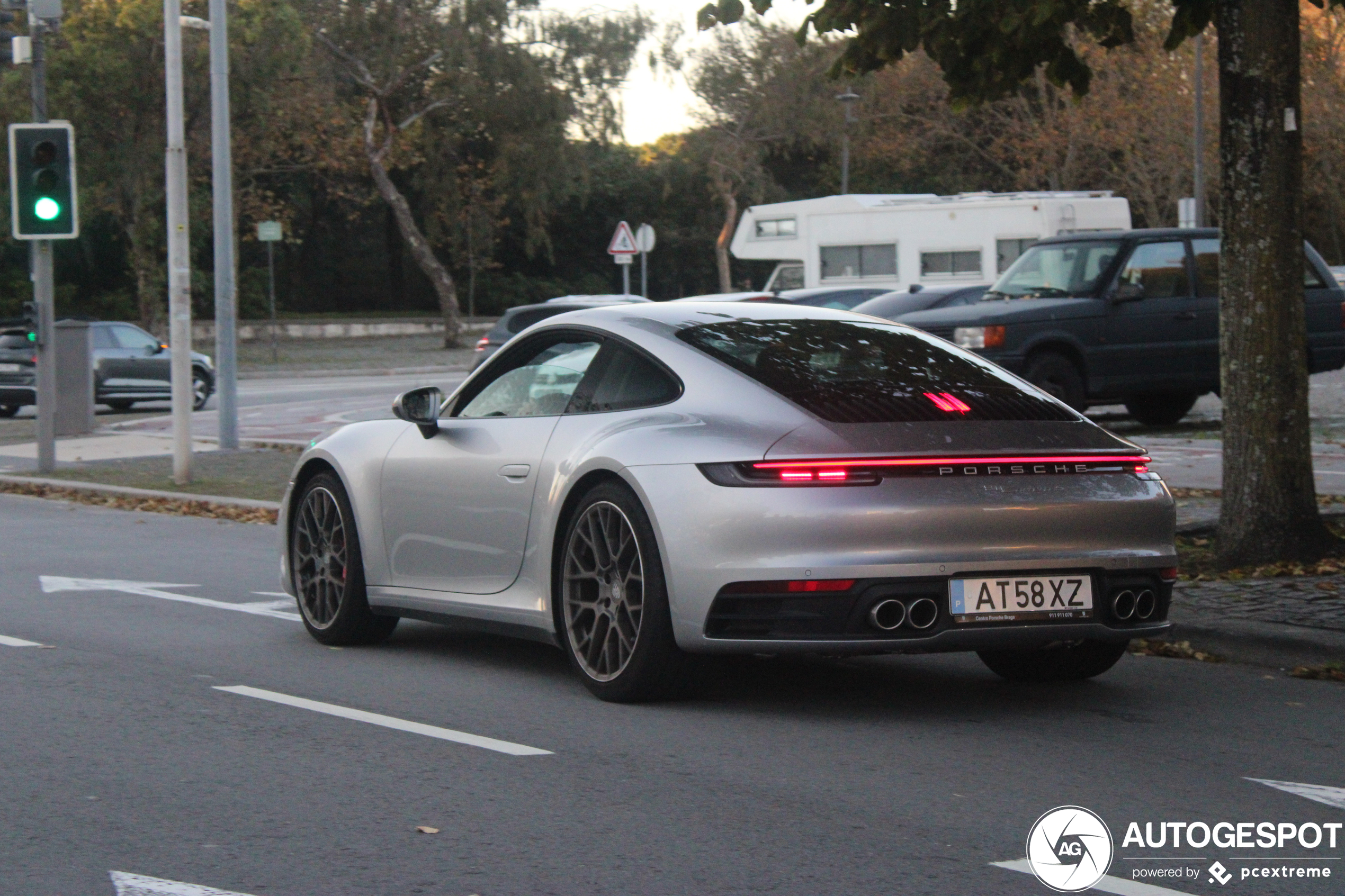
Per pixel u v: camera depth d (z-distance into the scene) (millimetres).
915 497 5652
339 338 60219
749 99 52062
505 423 6891
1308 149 42500
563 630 6418
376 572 7461
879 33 9984
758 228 32688
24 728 5879
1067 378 17469
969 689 6715
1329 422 19438
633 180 69375
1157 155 41469
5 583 9992
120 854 4340
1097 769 5324
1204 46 40406
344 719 6039
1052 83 10555
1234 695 6613
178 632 8156
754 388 6012
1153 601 6078
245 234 50344
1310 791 5078
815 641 5602
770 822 4645
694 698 6355
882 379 6207
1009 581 5766
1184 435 18141
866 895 4008
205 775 5195
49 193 17156
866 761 5406
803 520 5574
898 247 30969
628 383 6418
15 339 26281
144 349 28109
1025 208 29781
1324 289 18547
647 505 5887
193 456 18797
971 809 4809
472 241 51344
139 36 39781
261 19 40625
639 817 4703
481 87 46500
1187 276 18000
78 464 18438
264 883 4086
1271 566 9039
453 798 4906
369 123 48344
